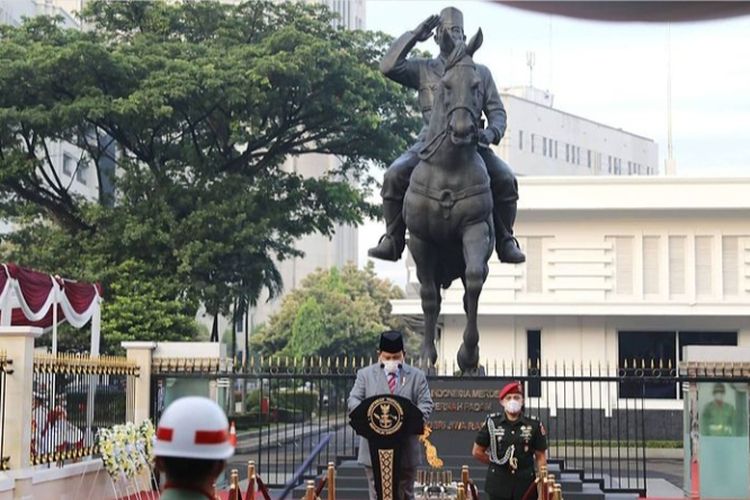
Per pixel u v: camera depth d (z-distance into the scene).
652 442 35.38
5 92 32.16
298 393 43.34
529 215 40.56
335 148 36.44
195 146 34.19
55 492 14.54
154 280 32.28
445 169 14.65
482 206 14.65
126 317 31.30
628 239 40.62
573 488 15.39
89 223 33.66
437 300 15.65
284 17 35.50
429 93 15.69
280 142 35.84
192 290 32.53
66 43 33.47
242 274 34.53
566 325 40.09
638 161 81.19
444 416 15.26
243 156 35.56
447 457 15.12
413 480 10.20
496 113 15.47
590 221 40.62
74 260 32.91
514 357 39.94
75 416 15.96
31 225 38.19
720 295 40.28
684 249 40.59
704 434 18.53
